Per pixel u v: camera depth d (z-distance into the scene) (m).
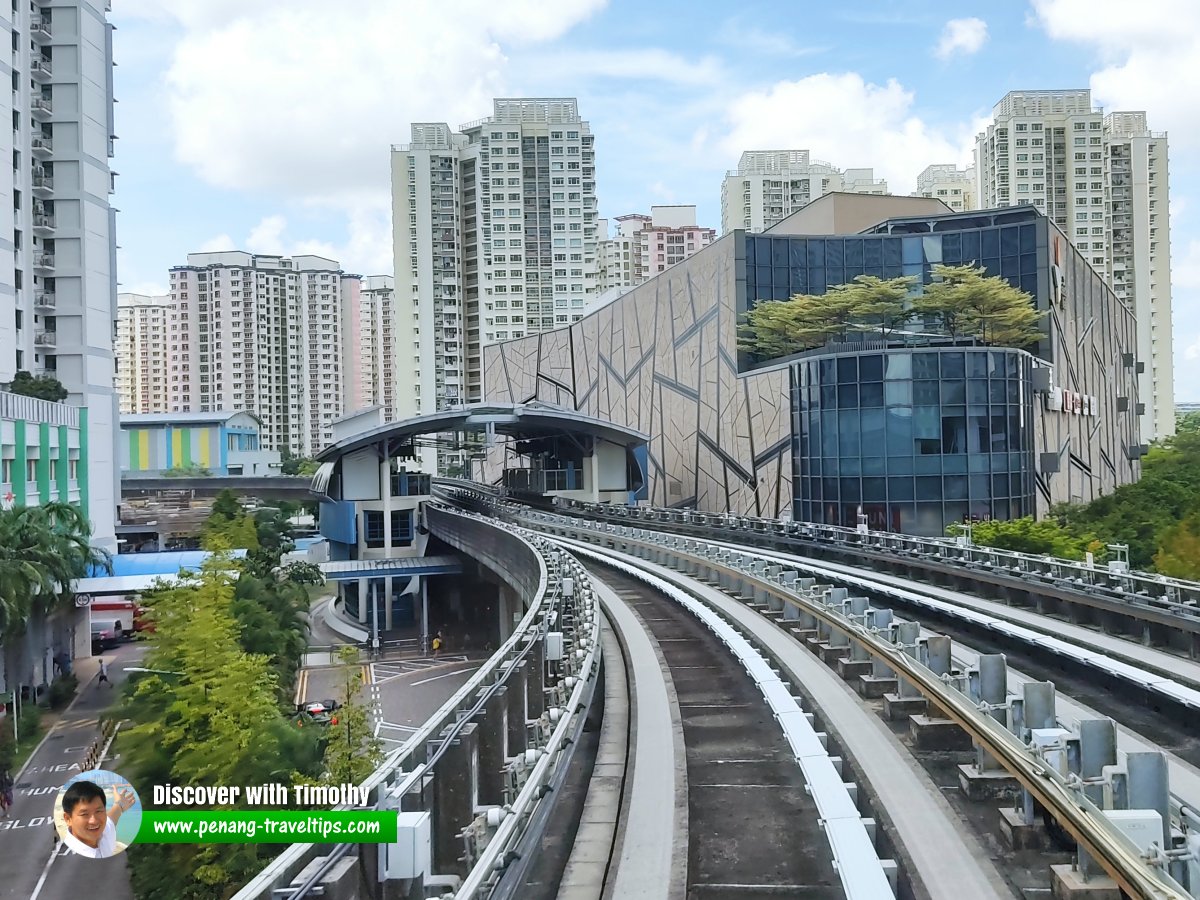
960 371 50.72
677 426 74.00
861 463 51.75
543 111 152.25
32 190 56.12
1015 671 19.44
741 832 11.28
